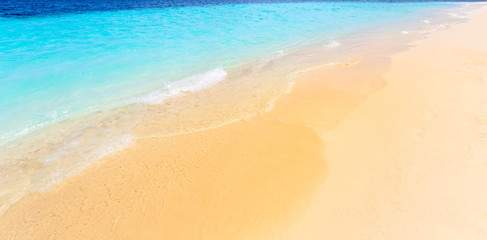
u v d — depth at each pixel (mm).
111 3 34531
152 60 12406
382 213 4426
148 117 7688
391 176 5156
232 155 5992
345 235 4113
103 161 5922
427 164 5391
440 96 8008
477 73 9531
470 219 4242
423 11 28953
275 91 9031
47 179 5434
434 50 12773
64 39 15625
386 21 22422
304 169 5484
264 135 6668
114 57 12688
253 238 4156
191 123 7340
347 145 6121
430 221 4246
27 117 7590
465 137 6102
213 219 4469
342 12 27891
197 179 5324
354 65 11281
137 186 5188
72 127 7211
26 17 22688
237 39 16047
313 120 7227
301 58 12547
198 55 13148
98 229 4332
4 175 5535
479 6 33156
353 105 7863
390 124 6785
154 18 23562
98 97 8844
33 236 4270
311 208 4605
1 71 10648
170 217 4512
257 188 5066
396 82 9227
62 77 10305
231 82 9984
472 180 4941
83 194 5039
